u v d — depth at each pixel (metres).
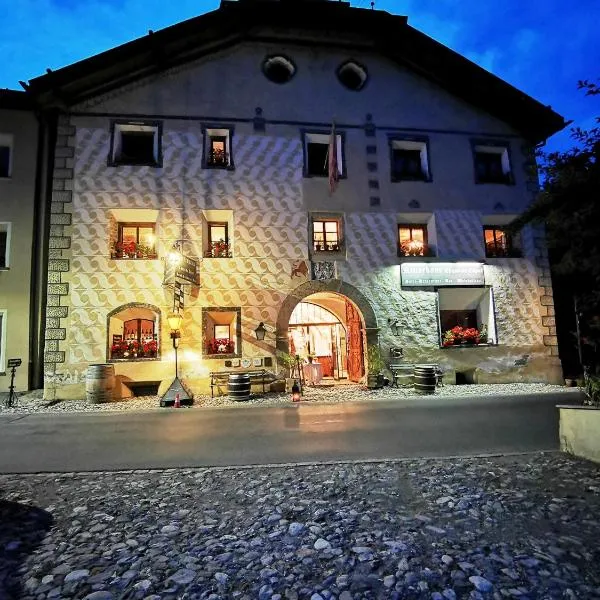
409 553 3.43
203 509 4.46
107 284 13.67
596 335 6.63
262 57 15.82
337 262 14.99
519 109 16.67
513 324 15.75
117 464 6.36
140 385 13.76
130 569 3.25
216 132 15.14
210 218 14.73
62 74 13.77
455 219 15.91
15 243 14.09
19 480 5.57
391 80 16.56
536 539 3.65
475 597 2.85
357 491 4.91
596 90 4.36
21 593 2.96
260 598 2.88
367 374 14.73
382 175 15.77
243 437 7.94
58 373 13.09
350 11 15.45
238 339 14.10
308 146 16.06
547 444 7.08
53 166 14.67
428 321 15.26
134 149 14.97
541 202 4.04
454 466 5.85
